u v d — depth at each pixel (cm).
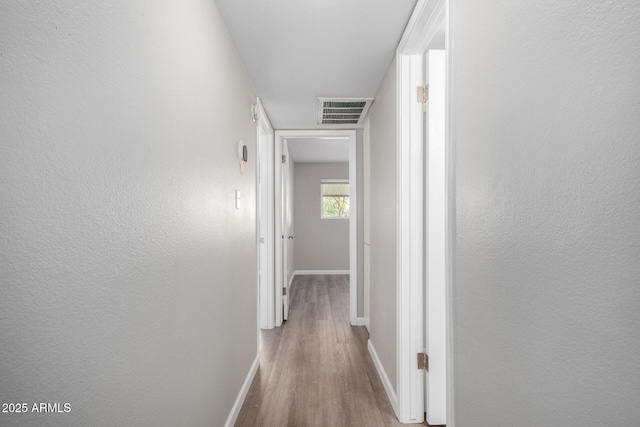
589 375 64
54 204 63
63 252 65
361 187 400
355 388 250
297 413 217
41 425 60
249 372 251
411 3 169
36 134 59
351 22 186
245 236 238
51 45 62
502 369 94
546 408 76
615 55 58
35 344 59
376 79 265
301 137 409
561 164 71
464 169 119
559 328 72
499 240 96
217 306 170
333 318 426
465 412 118
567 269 70
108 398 79
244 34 195
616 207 58
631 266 56
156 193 104
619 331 58
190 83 133
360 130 403
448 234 129
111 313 81
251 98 267
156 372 104
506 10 92
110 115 80
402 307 209
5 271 53
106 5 78
